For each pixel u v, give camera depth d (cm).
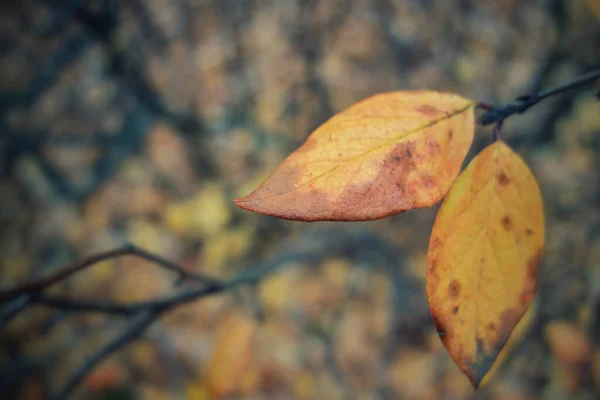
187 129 87
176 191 82
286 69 89
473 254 14
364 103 14
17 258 76
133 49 91
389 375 65
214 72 91
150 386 63
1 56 92
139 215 80
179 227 78
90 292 72
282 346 65
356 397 63
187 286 57
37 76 91
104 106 89
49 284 19
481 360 13
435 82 85
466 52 87
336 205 13
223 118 87
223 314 67
